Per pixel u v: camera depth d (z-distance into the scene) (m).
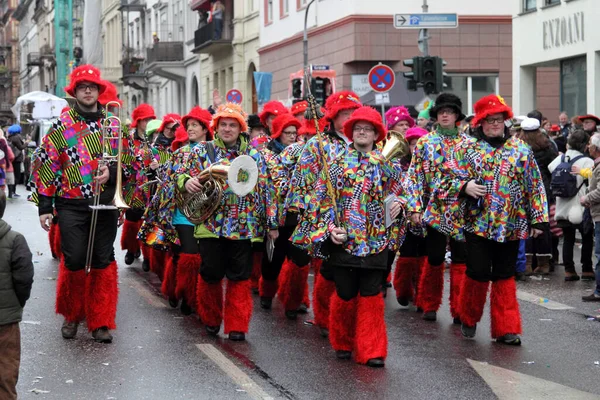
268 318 13.84
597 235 15.06
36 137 51.69
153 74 76.69
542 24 34.09
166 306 14.64
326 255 11.01
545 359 11.33
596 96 31.02
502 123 12.23
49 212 11.98
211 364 10.94
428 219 12.44
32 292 15.82
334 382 10.21
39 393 9.76
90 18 99.12
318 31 45.31
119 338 12.33
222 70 60.38
